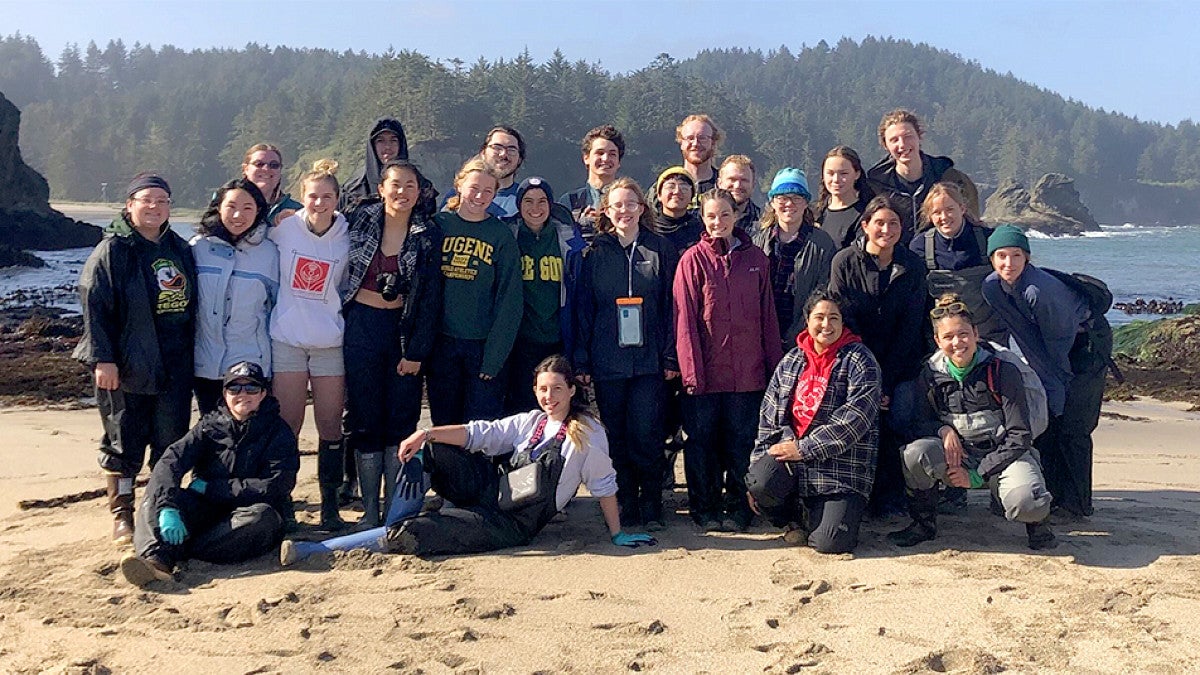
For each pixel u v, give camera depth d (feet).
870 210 19.81
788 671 13.46
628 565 17.72
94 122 520.01
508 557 18.17
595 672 13.48
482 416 20.13
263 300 19.43
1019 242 20.40
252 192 19.29
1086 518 20.98
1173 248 245.04
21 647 14.25
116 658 13.85
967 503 22.56
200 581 16.93
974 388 18.72
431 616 15.26
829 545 18.31
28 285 99.19
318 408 19.70
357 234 19.35
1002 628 14.84
